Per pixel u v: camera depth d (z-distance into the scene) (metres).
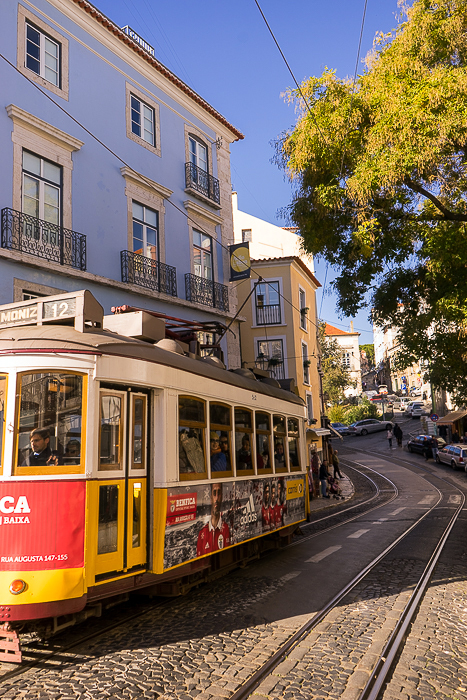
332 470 33.75
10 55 13.29
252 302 30.38
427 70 11.95
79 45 15.34
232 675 5.08
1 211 12.61
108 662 5.40
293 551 11.64
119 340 6.53
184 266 18.67
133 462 6.54
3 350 5.77
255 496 9.68
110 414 6.25
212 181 20.47
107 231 15.58
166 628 6.50
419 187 12.48
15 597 5.21
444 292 13.91
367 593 8.14
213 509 8.00
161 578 6.72
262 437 10.39
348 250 13.95
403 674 5.16
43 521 5.45
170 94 18.83
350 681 4.95
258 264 30.53
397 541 12.63
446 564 10.12
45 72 14.34
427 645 5.96
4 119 12.96
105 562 5.91
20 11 13.62
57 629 5.63
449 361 15.12
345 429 56.88
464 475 30.53
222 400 8.66
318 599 7.83
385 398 70.62
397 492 25.12
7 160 12.92
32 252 13.12
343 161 12.96
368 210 13.00
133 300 16.14
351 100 12.55
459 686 4.91
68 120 14.70
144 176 16.91
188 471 7.36
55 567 5.40
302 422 13.12
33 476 5.52
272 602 7.66
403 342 15.18
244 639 6.10
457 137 11.19
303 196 13.81
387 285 15.12
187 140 19.47
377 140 11.82
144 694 4.68
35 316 6.70
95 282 14.79
